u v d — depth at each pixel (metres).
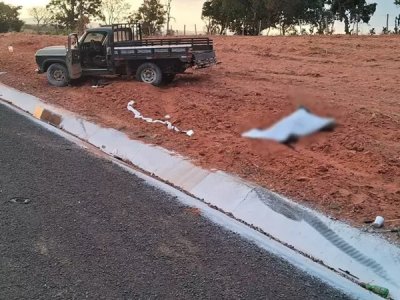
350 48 18.27
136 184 7.64
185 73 15.03
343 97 11.28
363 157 7.82
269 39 22.52
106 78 14.62
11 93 13.66
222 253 5.58
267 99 11.28
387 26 28.16
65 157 8.80
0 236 5.72
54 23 44.88
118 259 5.34
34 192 7.07
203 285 4.93
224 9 40.69
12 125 10.82
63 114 11.28
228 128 9.66
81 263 5.22
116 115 11.09
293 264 5.40
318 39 21.11
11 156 8.65
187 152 8.62
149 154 8.77
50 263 5.19
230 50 19.59
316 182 7.01
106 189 7.35
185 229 6.14
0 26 49.53
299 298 4.77
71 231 5.93
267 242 5.90
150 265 5.25
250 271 5.23
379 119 9.53
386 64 15.28
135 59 13.33
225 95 11.97
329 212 6.13
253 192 6.84
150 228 6.13
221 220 6.46
